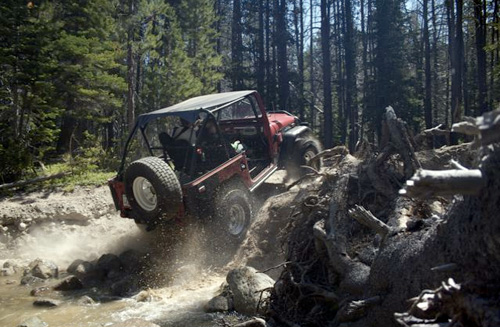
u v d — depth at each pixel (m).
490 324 2.08
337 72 39.03
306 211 5.88
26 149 12.98
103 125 23.86
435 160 5.80
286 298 4.96
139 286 6.59
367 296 3.83
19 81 13.48
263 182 8.37
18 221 9.15
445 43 42.97
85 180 12.05
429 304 2.43
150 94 22.50
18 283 7.11
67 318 5.49
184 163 7.37
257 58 37.97
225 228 7.20
